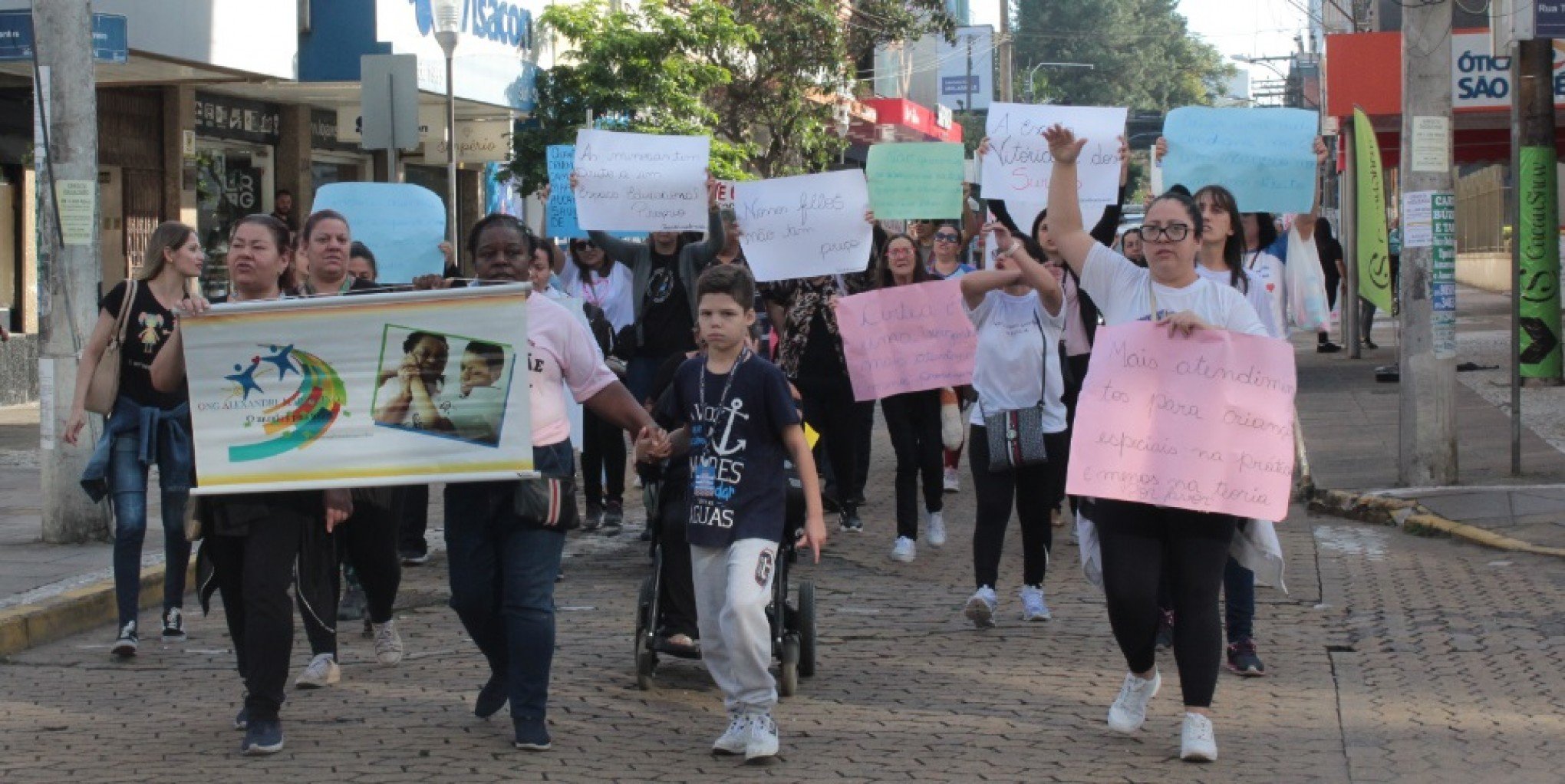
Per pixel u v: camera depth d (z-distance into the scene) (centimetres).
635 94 2355
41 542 1107
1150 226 636
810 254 1131
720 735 673
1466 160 2534
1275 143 1037
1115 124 1055
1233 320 636
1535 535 1072
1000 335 864
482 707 690
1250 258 921
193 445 652
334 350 642
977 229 1320
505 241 674
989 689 746
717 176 2419
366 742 660
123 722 703
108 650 854
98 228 1115
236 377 644
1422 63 1243
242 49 1848
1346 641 830
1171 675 764
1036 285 739
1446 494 1207
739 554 628
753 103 3058
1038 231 873
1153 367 623
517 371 634
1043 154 1062
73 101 1101
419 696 737
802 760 636
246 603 640
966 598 958
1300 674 766
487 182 2892
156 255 837
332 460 639
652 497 746
